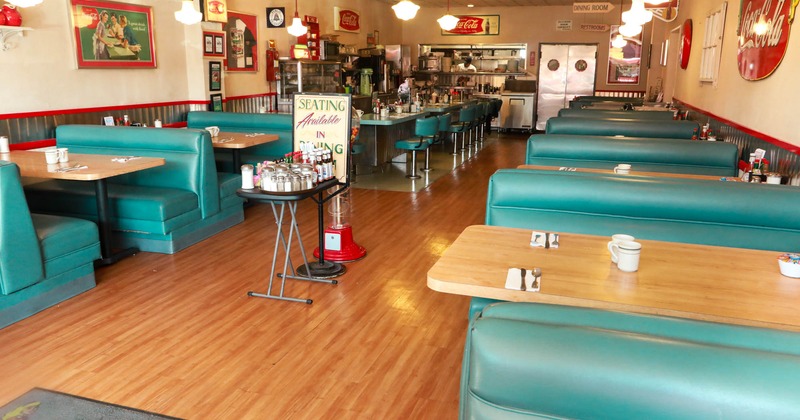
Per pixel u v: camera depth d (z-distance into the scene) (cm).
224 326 347
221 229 551
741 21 573
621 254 217
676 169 489
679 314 181
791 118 411
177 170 509
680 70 1023
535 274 208
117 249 490
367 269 449
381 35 1413
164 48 730
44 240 364
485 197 707
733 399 110
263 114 704
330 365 302
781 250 304
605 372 117
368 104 1173
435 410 261
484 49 1498
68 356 309
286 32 1018
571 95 1448
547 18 1430
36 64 562
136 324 349
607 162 504
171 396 271
